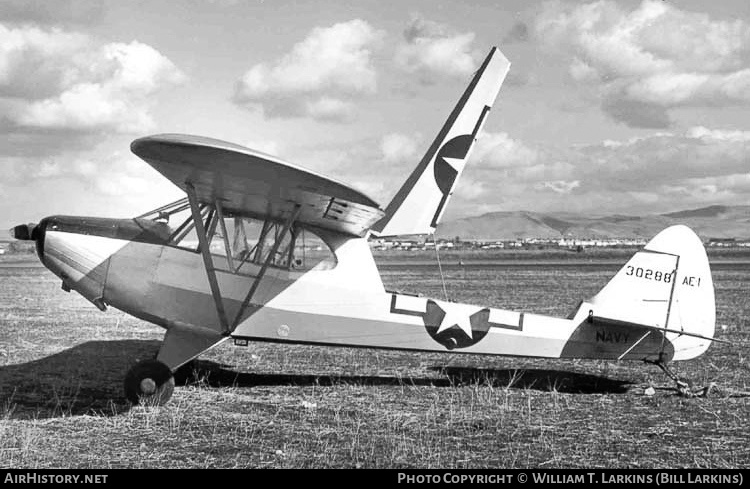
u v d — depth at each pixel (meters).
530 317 10.09
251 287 9.17
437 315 9.90
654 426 7.70
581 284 34.59
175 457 6.34
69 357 11.61
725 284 35.50
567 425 7.72
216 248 9.27
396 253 126.75
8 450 6.46
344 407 8.45
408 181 11.65
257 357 12.08
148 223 9.38
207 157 7.08
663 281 10.14
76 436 6.96
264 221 9.34
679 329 10.09
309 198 8.16
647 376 10.81
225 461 6.25
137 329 15.53
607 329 10.14
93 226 9.23
